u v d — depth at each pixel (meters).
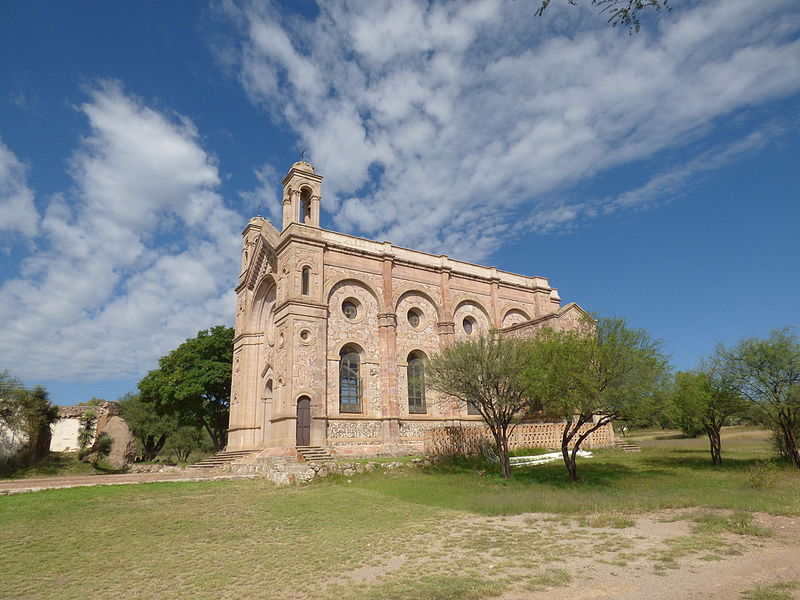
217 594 8.97
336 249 34.62
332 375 32.44
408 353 36.31
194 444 71.12
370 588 8.84
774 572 8.55
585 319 24.95
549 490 19.45
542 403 23.70
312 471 24.44
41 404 44.00
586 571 9.10
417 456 29.34
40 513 17.12
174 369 45.91
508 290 43.22
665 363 22.92
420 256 39.03
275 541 12.88
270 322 38.66
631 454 33.00
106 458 47.16
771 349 23.23
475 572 9.42
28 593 9.41
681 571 8.84
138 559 11.54
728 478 21.36
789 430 23.80
